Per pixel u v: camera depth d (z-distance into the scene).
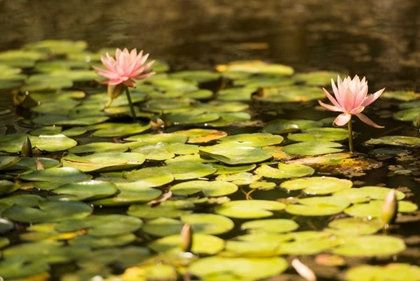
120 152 5.47
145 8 12.30
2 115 6.71
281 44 9.48
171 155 5.41
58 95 7.39
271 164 5.22
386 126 6.13
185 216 4.26
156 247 3.86
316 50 9.06
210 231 4.05
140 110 6.80
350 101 5.27
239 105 6.92
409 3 12.10
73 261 3.72
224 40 9.82
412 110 6.46
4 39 10.16
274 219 4.21
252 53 9.03
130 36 10.16
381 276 3.51
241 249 3.81
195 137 5.89
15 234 4.05
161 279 3.54
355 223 4.13
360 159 5.30
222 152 5.39
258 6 12.36
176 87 7.59
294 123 6.19
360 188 4.65
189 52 9.19
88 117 6.55
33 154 5.53
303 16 11.34
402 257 3.73
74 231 4.07
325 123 6.32
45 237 3.99
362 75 7.78
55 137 5.87
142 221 4.20
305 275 3.56
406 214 4.28
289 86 7.57
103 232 4.05
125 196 4.57
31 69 8.51
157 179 4.89
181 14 11.77
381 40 9.43
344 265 3.67
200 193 4.66
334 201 4.43
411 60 8.34
